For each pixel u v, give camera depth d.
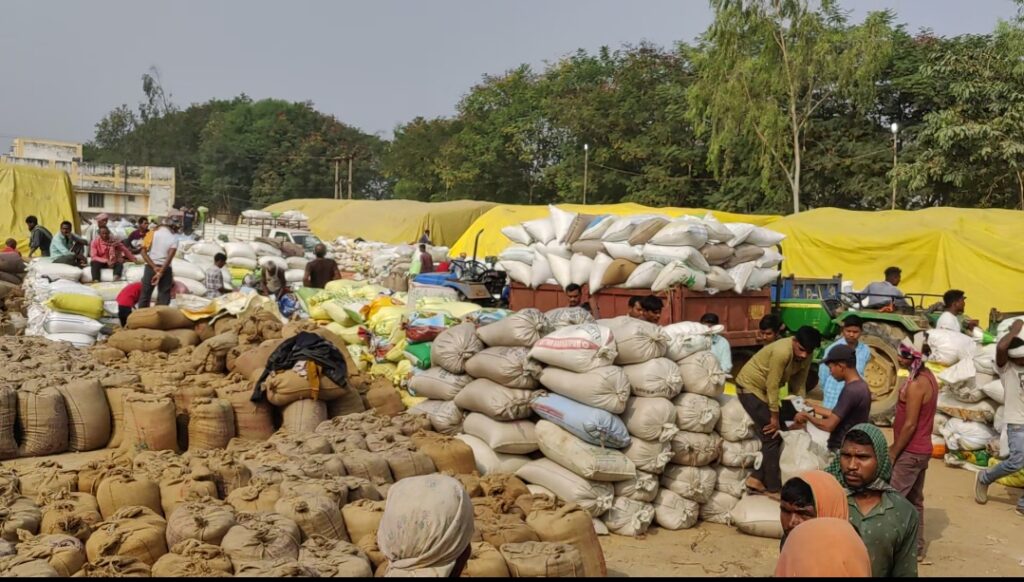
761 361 7.13
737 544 6.72
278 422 8.15
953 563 6.56
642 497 6.91
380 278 24.14
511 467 7.10
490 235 25.31
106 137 92.88
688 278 10.26
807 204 34.53
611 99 43.53
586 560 5.41
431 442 6.91
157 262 12.95
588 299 10.95
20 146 66.69
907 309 12.95
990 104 26.45
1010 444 7.89
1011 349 7.83
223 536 4.43
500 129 50.84
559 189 44.75
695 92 32.94
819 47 31.00
